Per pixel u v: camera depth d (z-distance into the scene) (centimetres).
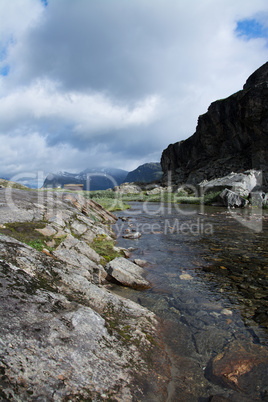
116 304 359
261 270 582
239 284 504
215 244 845
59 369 203
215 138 4550
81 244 606
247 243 849
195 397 227
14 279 289
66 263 440
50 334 232
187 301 431
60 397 181
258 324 356
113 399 200
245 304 418
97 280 459
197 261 661
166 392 230
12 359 191
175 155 6150
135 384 224
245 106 3256
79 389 195
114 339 272
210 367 267
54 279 349
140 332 310
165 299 439
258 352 288
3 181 1972
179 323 360
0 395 163
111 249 733
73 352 226
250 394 230
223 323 360
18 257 362
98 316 291
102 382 211
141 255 727
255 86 3116
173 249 791
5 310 235
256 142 3300
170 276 554
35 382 184
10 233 566
